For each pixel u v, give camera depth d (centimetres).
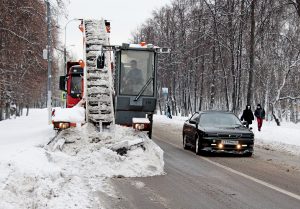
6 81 2992
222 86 6819
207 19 4447
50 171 963
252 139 1648
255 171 1292
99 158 1141
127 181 1056
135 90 1648
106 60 1756
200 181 1103
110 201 854
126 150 1209
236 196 935
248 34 4509
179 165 1379
